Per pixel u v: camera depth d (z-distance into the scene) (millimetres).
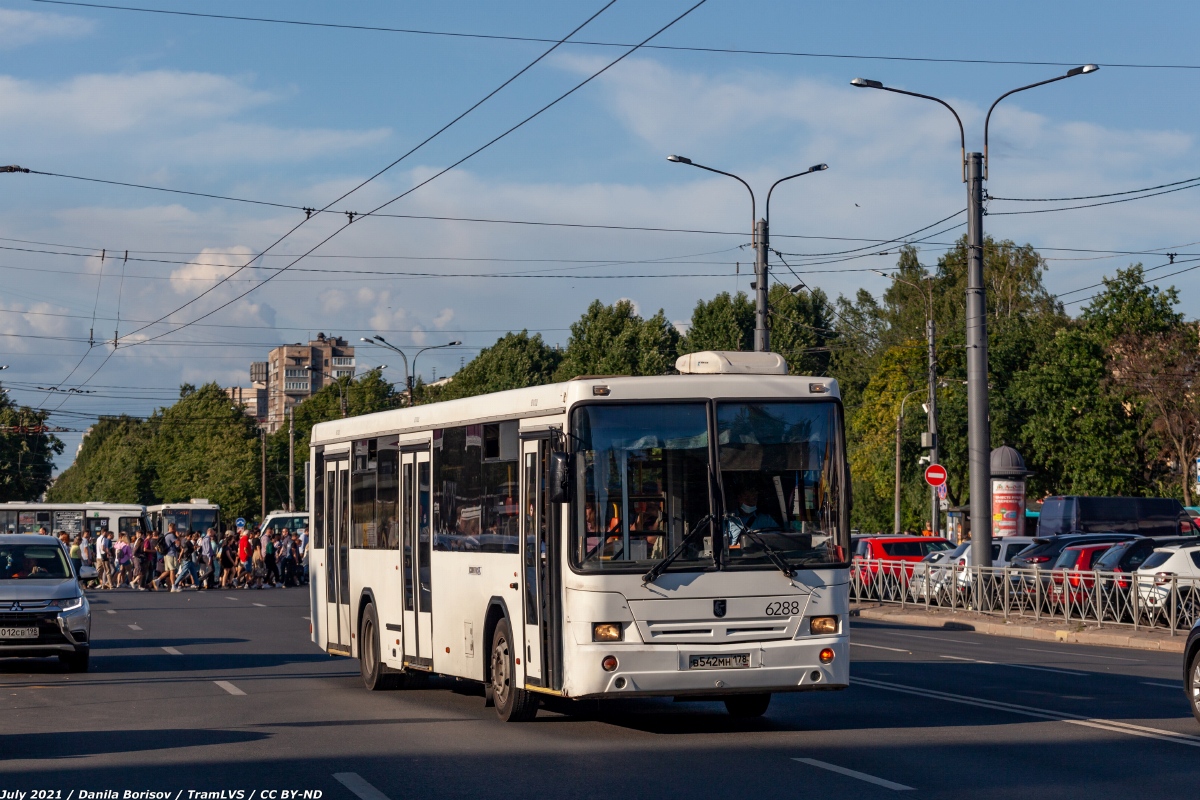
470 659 14867
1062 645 26234
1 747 12453
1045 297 89375
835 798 9578
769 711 14852
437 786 10203
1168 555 27250
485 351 102500
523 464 13672
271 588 54094
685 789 9984
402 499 17062
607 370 88250
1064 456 67500
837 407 13070
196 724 14102
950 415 66375
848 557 12898
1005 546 37562
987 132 30922
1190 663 13484
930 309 91625
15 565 20828
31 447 121625
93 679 19297
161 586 53656
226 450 111562
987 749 11852
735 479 12719
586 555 12398
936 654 23031
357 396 110812
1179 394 65875
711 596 12500
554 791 9945
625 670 12266
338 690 17766
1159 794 9656
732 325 91250
